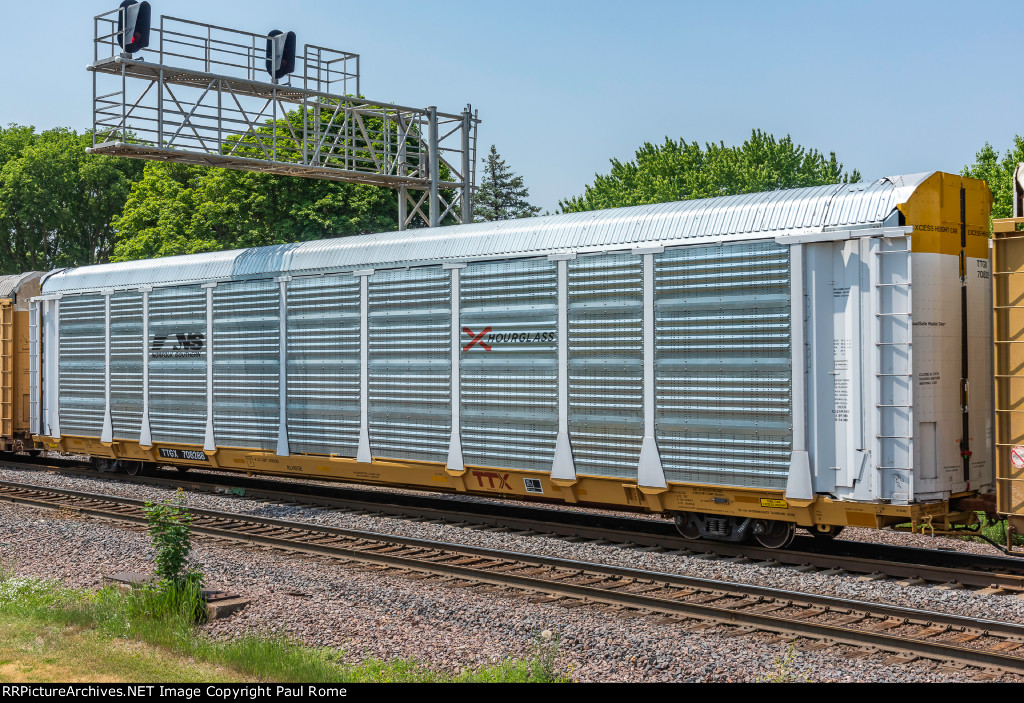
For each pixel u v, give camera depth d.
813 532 11.94
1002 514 9.57
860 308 9.83
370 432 14.05
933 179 9.98
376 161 20.12
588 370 11.75
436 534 12.59
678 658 7.11
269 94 18.70
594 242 11.73
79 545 11.52
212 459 16.28
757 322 10.42
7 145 59.06
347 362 14.30
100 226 57.06
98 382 18.16
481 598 9.16
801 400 10.12
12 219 54.16
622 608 8.73
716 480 10.78
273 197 34.38
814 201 10.29
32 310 19.47
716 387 10.73
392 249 13.86
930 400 9.81
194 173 40.72
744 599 8.95
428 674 6.78
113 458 18.22
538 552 11.43
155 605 8.20
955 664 6.99
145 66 16.39
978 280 10.51
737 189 58.53
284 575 10.04
